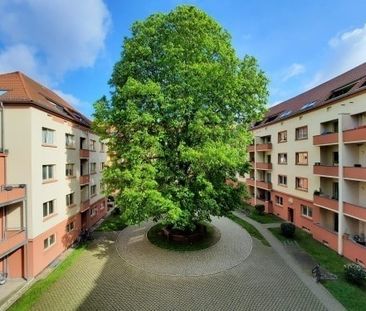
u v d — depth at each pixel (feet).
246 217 106.73
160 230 83.87
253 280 54.24
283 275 56.24
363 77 69.92
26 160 56.90
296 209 95.09
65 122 74.02
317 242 76.74
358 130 62.18
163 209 59.06
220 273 57.36
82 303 46.60
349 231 67.41
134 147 60.18
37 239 58.70
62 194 71.51
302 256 66.28
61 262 64.49
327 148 80.84
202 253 67.41
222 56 63.41
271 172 114.62
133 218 61.62
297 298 47.57
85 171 91.71
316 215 82.64
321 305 45.34
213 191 61.36
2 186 54.08
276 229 89.92
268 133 115.96
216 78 60.49
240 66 67.41
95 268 60.29
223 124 66.54
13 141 56.59
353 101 67.05
